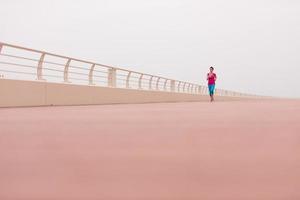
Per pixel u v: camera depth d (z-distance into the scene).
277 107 13.56
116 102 20.38
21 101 13.31
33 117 8.23
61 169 3.06
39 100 14.23
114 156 3.57
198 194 2.29
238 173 2.84
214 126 6.16
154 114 9.22
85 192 2.38
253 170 2.93
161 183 2.57
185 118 7.89
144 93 24.19
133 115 8.87
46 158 3.53
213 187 2.44
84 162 3.32
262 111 10.58
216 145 4.17
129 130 5.59
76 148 4.05
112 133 5.24
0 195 2.34
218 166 3.09
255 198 2.18
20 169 3.08
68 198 2.25
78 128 5.89
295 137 4.77
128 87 22.52
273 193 2.27
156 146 4.12
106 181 2.65
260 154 3.61
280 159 3.36
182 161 3.31
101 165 3.19
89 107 13.76
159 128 5.86
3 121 7.18
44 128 5.93
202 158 3.44
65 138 4.79
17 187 2.52
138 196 2.27
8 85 12.68
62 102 15.63
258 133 5.18
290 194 2.25
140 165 3.17
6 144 4.37
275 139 4.60
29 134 5.21
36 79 14.48
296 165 3.10
